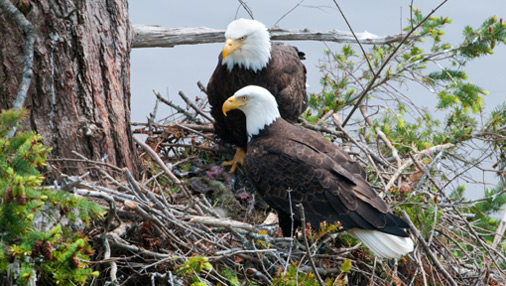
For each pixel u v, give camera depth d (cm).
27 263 801
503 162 1305
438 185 1188
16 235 799
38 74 1066
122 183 1116
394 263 1090
